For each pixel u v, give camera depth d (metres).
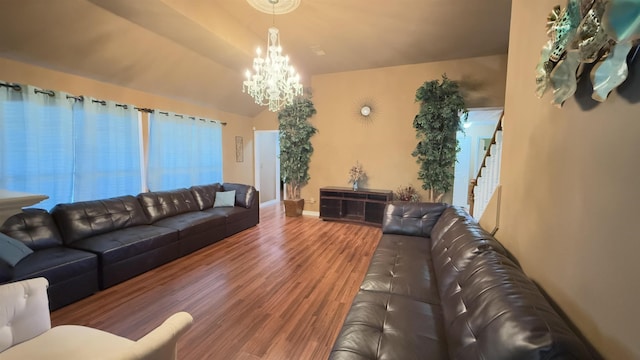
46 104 2.99
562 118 1.19
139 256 2.84
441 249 2.13
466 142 6.67
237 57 3.91
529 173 1.54
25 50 2.71
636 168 0.75
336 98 5.46
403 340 1.30
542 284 1.33
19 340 1.22
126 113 3.81
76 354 1.17
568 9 1.04
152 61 3.64
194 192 4.45
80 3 2.50
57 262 2.22
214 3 3.03
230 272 2.96
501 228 2.01
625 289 0.78
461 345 1.07
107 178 3.60
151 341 0.81
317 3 2.88
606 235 0.87
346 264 3.20
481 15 3.07
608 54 0.84
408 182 5.07
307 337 1.92
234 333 1.96
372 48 4.09
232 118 6.10
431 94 4.36
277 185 7.67
